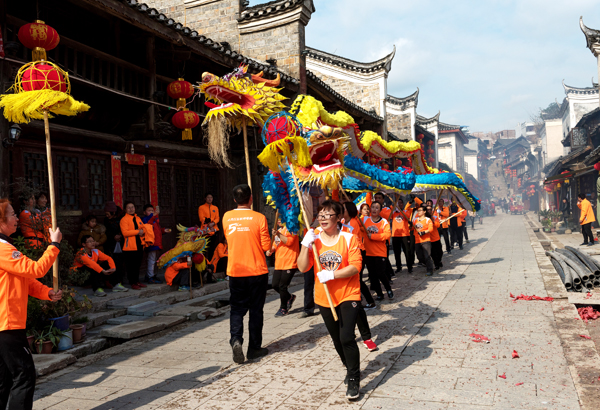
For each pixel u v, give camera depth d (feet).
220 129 16.60
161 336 18.92
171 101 31.68
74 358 15.85
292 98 41.27
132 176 30.76
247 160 16.62
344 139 18.94
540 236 67.87
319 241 13.03
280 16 41.75
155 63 29.55
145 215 27.86
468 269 33.58
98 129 27.81
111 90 22.88
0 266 9.71
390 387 12.27
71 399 12.52
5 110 12.05
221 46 30.53
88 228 24.39
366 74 65.82
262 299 15.65
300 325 19.66
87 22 27.68
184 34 26.86
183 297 25.46
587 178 73.15
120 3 22.22
